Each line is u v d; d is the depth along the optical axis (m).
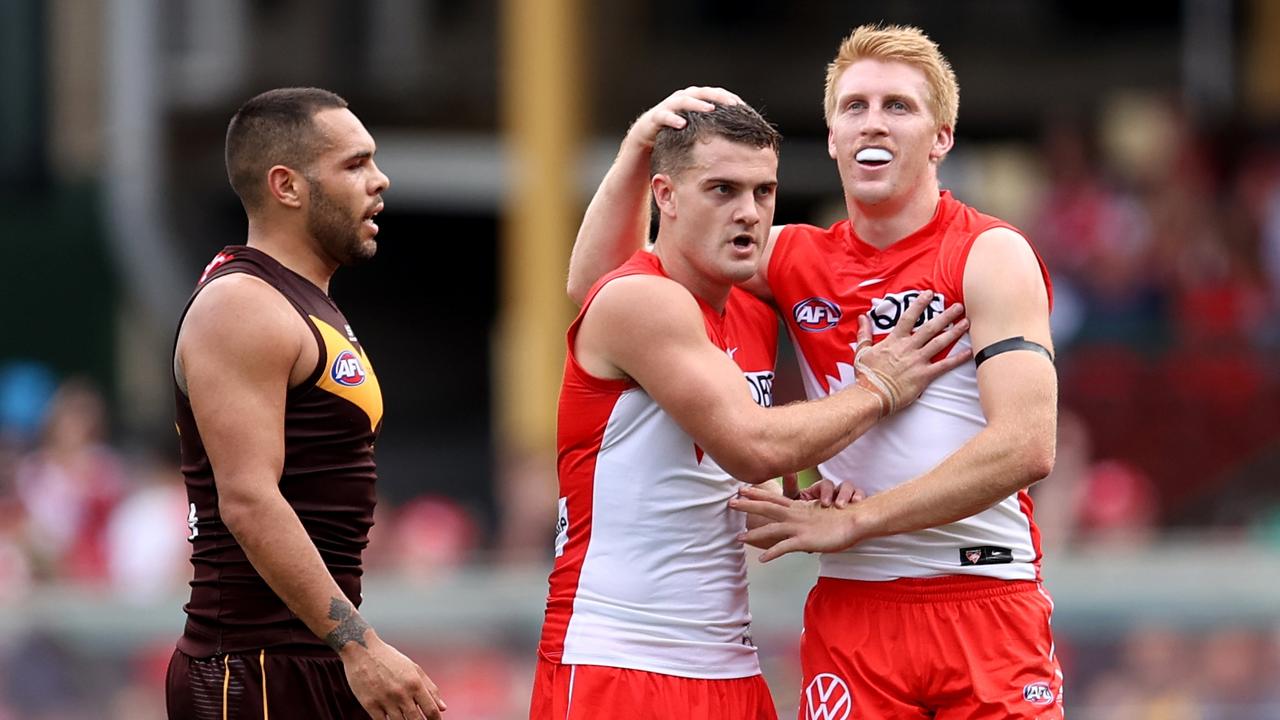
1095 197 45.16
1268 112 57.28
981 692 13.09
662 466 13.22
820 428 12.77
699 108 12.93
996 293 12.93
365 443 13.39
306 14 61.84
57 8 52.81
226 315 12.56
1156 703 23.62
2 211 52.00
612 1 66.69
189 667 13.01
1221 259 44.31
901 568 13.34
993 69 68.56
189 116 57.75
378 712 12.62
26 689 24.33
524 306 46.50
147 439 49.72
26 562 32.16
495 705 23.45
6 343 51.38
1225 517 41.09
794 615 23.70
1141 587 27.70
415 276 63.81
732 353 13.60
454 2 64.19
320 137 13.16
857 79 13.23
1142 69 68.19
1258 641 25.27
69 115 52.94
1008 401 12.73
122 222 50.38
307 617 12.55
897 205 13.29
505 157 58.81
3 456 38.91
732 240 12.81
